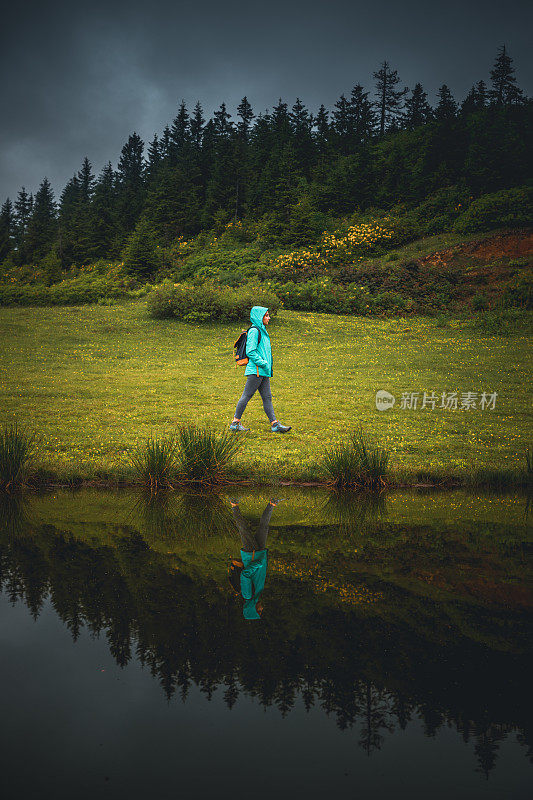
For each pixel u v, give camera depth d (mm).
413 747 1213
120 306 27578
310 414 10398
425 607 2150
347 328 22375
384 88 83500
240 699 1419
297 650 1713
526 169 41812
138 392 12180
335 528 3850
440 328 23062
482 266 29547
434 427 9578
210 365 16031
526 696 1441
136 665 1601
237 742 1215
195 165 62625
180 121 88062
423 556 3037
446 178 44375
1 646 1729
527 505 4898
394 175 48625
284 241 39781
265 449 7488
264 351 7785
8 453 5547
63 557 2904
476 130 48719
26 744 1190
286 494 5383
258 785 1045
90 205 62219
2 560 2818
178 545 3262
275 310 23062
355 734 1259
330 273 30781
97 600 2189
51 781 1043
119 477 5781
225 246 42688
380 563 2865
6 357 16547
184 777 1068
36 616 1999
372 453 6273
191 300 22844
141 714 1335
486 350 18469
